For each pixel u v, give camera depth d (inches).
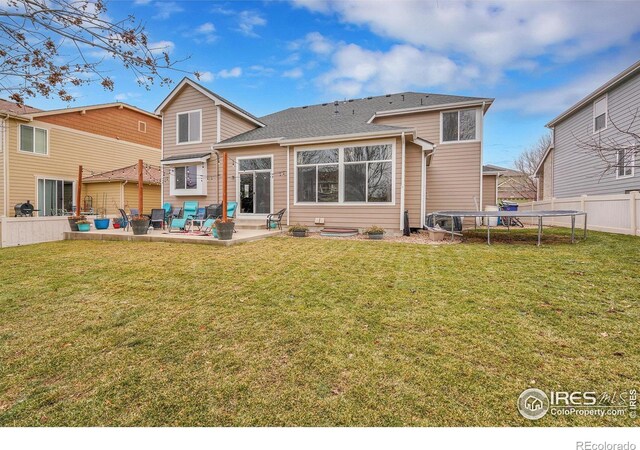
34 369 95.3
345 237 369.1
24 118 562.6
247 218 475.2
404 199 391.5
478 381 85.7
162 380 89.0
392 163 380.8
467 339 108.5
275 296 155.8
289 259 239.6
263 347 106.3
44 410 78.2
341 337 112.0
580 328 115.3
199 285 177.0
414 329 117.0
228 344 109.0
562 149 658.8
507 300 143.9
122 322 128.8
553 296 148.4
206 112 521.7
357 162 397.4
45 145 604.7
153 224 448.1
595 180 541.3
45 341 113.0
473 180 499.8
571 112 603.5
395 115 539.5
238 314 134.7
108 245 326.6
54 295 162.6
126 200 669.3
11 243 338.0
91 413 77.0
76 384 88.0
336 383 86.2
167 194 548.1
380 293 156.9
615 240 306.0
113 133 732.0
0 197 543.8
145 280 188.2
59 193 628.4
